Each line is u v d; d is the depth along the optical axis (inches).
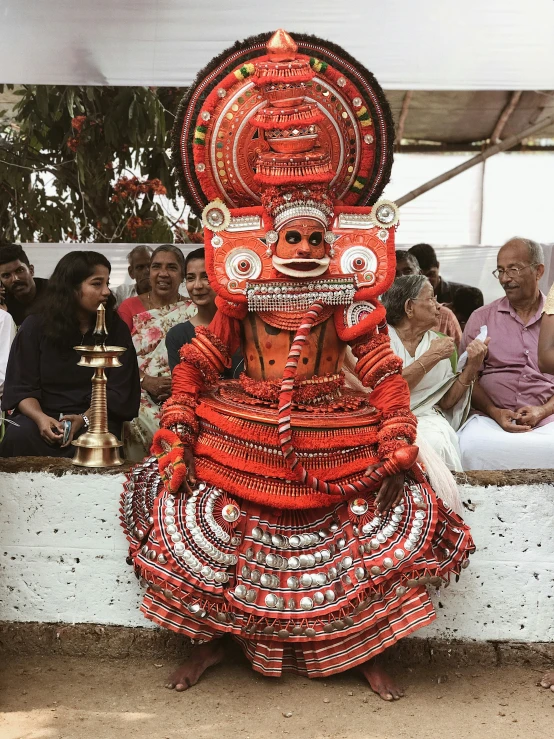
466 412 181.6
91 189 308.3
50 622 141.1
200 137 129.4
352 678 131.7
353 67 129.8
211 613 122.3
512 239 189.0
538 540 135.6
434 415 172.9
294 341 122.6
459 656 136.5
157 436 128.7
